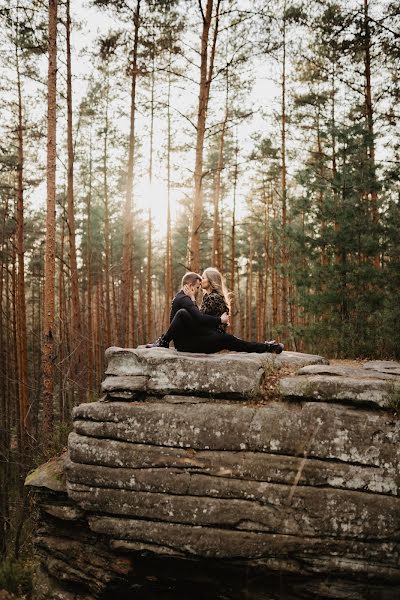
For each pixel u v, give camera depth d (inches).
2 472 525.7
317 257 396.2
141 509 184.5
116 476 189.9
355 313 355.3
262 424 182.1
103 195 1135.6
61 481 211.0
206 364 201.2
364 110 545.6
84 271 1219.9
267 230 1014.4
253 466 177.5
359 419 173.3
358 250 365.4
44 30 454.3
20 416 561.9
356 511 163.2
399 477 164.1
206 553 173.3
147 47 542.9
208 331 227.0
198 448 186.2
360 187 375.2
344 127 408.2
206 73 424.2
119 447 193.6
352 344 342.3
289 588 172.2
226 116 769.6
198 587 189.5
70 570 202.1
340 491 167.3
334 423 175.0
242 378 195.9
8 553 314.2
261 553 168.9
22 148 657.6
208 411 190.4
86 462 195.6
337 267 369.7
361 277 355.9
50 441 311.6
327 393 182.5
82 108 654.5
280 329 442.9
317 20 479.8
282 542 167.6
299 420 179.0
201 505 177.8
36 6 415.8
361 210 374.6
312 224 424.5
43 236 1005.8
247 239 1294.3
